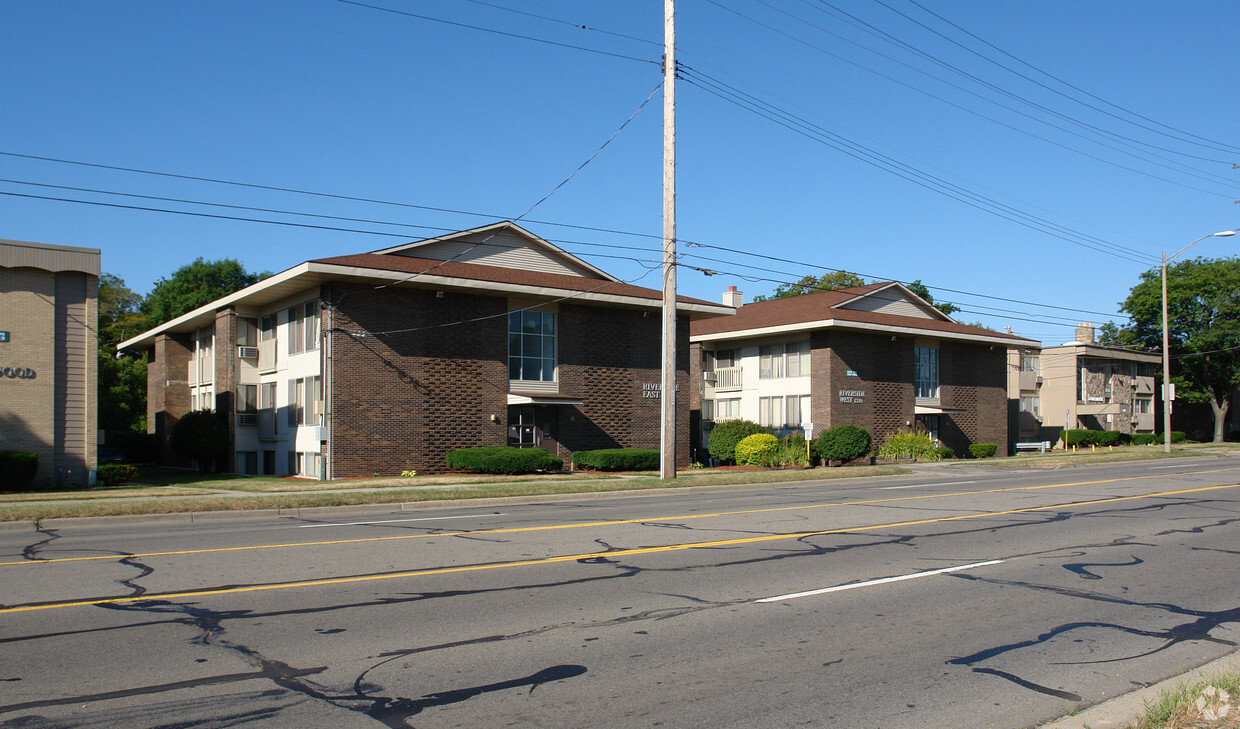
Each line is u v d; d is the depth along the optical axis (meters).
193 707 5.62
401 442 29.05
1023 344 47.16
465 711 5.61
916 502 19.27
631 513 17.12
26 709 5.55
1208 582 10.02
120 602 8.54
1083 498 20.20
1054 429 62.03
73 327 25.12
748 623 7.95
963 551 12.06
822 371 40.59
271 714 5.52
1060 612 8.52
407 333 29.44
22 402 24.05
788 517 16.08
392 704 5.73
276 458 33.09
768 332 41.75
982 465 36.00
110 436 44.69
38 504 17.42
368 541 12.75
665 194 25.55
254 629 7.55
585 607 8.48
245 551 11.73
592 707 5.72
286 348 32.66
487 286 29.58
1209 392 65.62
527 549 11.96
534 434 32.09
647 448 34.50
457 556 11.34
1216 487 23.56
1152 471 32.22
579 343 33.25
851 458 36.72
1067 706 5.88
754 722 5.50
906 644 7.34
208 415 34.66
